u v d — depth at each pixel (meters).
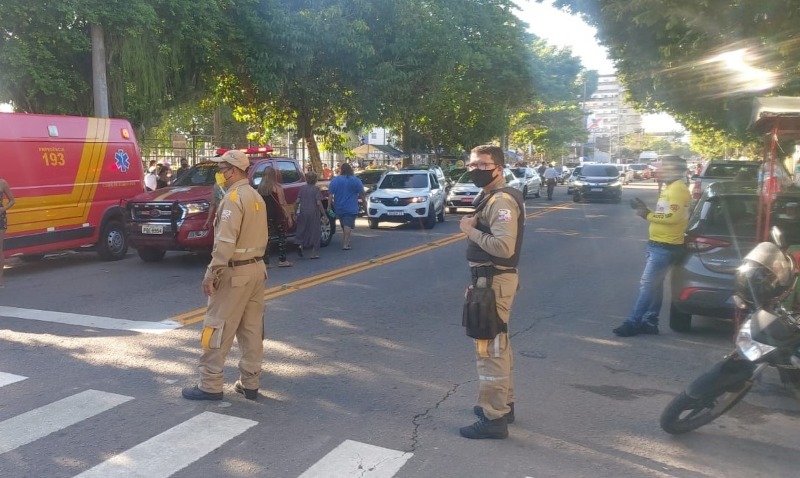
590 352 7.02
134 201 12.29
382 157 52.47
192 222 11.98
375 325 7.93
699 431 5.00
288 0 20.22
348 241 14.67
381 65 22.20
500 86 33.94
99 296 9.48
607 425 5.08
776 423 5.16
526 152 78.31
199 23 17.42
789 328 4.52
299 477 4.14
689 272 7.21
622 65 16.48
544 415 5.25
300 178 15.03
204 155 30.38
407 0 22.22
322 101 22.56
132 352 6.70
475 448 4.61
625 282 10.98
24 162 11.38
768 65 11.02
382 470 4.25
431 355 6.75
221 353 5.38
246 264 5.29
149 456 4.40
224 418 5.05
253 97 23.62
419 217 19.05
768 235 6.57
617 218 22.88
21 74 14.57
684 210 7.34
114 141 13.28
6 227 10.41
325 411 5.23
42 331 7.49
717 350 7.11
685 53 11.10
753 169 16.73
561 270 12.16
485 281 4.61
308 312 8.55
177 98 19.70
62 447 4.52
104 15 14.88
